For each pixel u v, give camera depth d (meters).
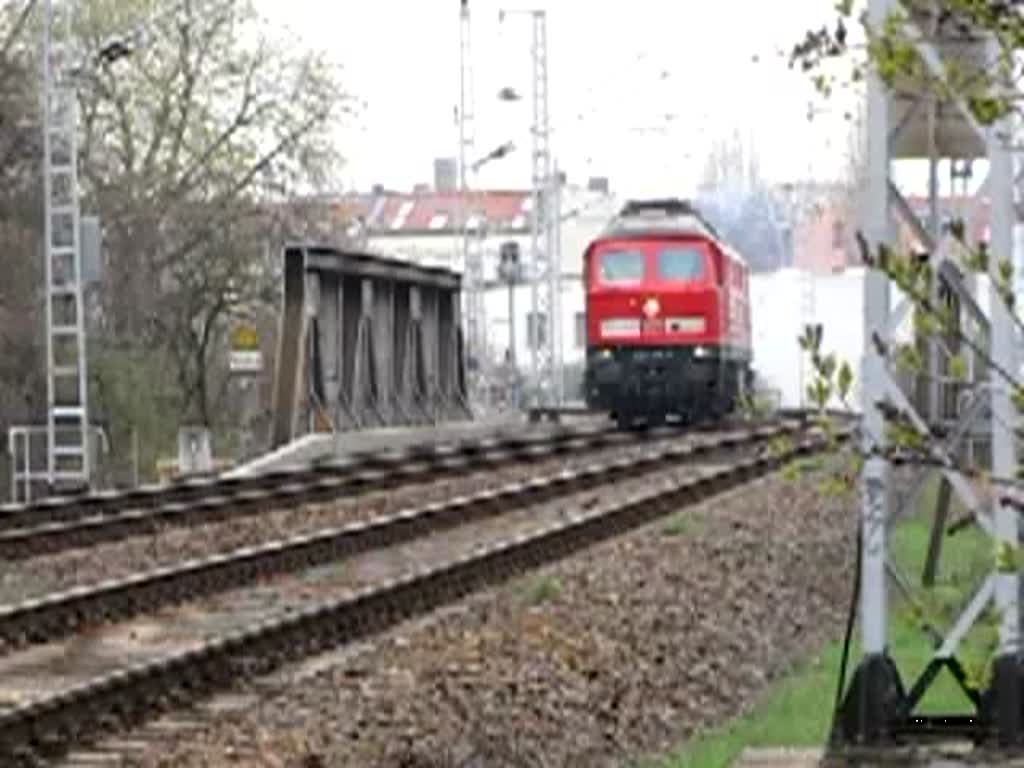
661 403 141.62
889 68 19.77
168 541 70.06
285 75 167.12
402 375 135.50
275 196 166.12
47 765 35.34
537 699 38.97
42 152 130.12
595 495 87.19
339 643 48.88
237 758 34.75
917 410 31.89
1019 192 33.69
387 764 33.78
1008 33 19.06
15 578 60.19
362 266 124.12
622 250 141.62
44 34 123.12
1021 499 23.95
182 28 164.88
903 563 45.84
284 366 112.75
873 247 30.48
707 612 51.25
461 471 104.88
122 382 137.12
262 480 94.69
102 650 47.09
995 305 31.44
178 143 164.62
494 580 60.34
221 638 44.31
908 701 34.00
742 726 37.47
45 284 128.62
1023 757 32.12
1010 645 33.12
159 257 159.12
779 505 79.19
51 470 116.00
